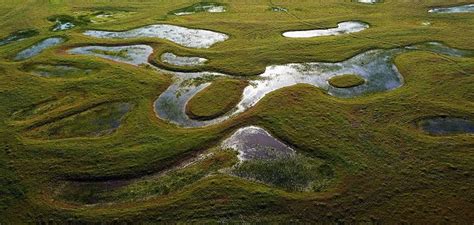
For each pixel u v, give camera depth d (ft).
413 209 61.67
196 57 114.62
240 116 84.79
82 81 101.04
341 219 60.54
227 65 108.47
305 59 111.34
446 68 103.76
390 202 62.95
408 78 99.66
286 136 78.02
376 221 59.93
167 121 84.58
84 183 68.54
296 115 84.33
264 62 109.81
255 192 65.41
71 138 79.56
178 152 74.49
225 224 60.23
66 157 74.02
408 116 83.61
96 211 63.00
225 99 91.97
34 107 90.58
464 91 92.79
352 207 62.28
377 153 72.90
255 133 79.66
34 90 97.30
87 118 86.12
